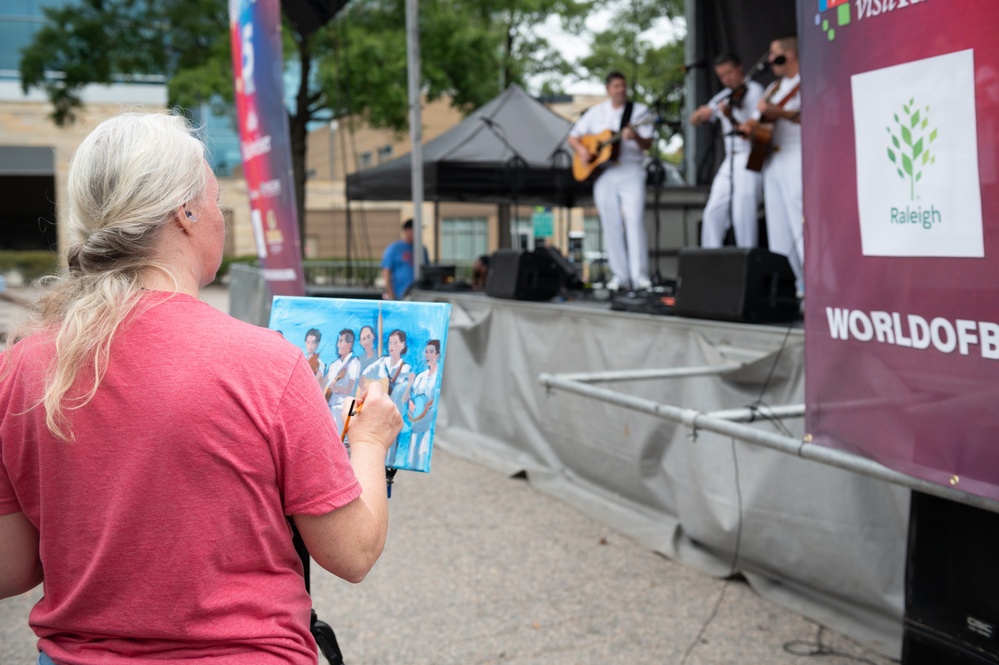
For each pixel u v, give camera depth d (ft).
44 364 3.71
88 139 3.84
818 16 6.81
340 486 3.74
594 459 14.96
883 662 9.58
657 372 11.32
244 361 3.65
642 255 22.48
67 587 3.69
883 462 6.50
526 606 11.11
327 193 94.07
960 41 5.60
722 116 19.42
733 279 12.34
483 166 31.09
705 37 25.85
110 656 3.59
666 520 13.29
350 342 4.99
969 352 5.73
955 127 5.68
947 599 6.79
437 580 11.99
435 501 15.58
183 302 3.77
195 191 3.86
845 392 6.86
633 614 10.84
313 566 12.69
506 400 17.80
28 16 94.32
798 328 11.25
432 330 4.84
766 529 11.23
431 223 81.15
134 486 3.52
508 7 59.93
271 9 16.97
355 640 10.28
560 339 16.06
